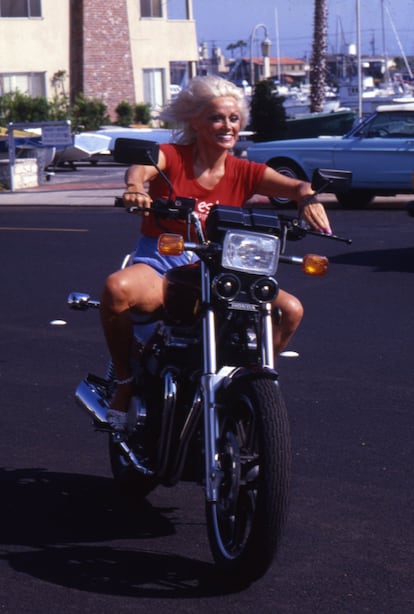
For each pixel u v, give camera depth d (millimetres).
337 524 6480
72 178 40344
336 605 5379
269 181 6328
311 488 7137
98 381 6922
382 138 25484
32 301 14375
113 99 56688
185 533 6383
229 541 5770
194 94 6242
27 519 6598
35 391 9789
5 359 11070
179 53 60219
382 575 5746
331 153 25938
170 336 5961
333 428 8523
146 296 6180
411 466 7602
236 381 5559
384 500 6906
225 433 5738
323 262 5828
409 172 25125
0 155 37375
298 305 6258
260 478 5324
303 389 9742
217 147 6277
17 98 51281
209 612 5309
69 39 55844
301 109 79750
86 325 12766
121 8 56719
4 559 5969
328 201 28219
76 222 24094
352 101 99875
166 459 6004
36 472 7516
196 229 5742
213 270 5652
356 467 7578
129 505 6871
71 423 8742
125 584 5637
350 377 10172
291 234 5891
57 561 5938
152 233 6375
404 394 9547
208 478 5570
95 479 7391
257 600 5441
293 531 6359
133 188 5941
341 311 13422
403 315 13125
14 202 29672
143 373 6242
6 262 18062
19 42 54344
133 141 5695
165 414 5879
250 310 5633
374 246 19141
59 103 53375
